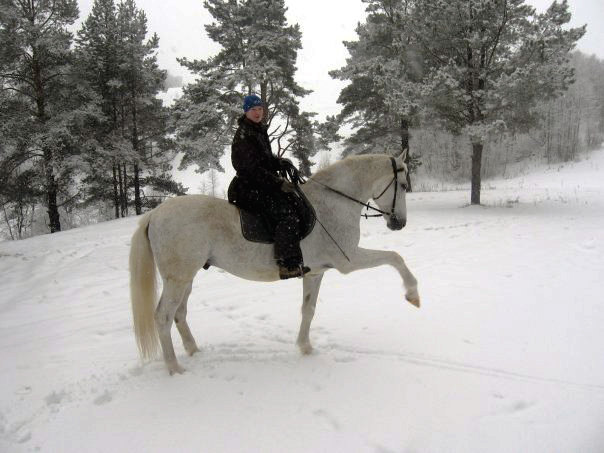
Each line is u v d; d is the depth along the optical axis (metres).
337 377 3.93
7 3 17.78
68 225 29.23
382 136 22.00
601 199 16.83
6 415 3.62
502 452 2.82
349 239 4.46
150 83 23.88
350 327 5.18
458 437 2.99
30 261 10.87
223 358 4.52
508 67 15.05
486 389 3.57
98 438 3.24
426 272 7.43
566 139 38.81
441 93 14.85
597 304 5.36
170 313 4.19
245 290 7.12
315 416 3.34
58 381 4.18
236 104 20.00
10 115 18.02
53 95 19.78
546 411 3.22
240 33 19.61
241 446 3.03
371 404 3.46
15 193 19.27
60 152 18.98
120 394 3.89
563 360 3.98
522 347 4.30
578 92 44.19
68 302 7.01
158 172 26.80
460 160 39.34
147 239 4.25
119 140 21.95
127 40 23.47
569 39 14.70
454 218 13.52
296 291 6.89
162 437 3.20
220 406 3.56
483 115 15.69
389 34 19.58
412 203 18.03
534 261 7.67
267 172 4.04
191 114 19.98
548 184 28.97
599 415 3.13
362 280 7.25
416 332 4.86
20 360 4.71
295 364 4.27
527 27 15.07
